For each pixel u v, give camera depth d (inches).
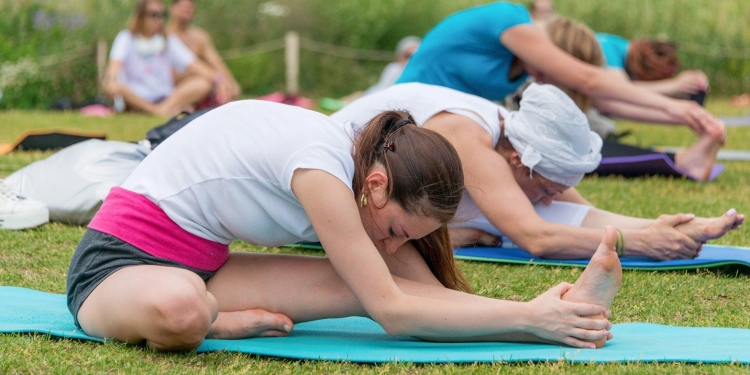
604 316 137.5
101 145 247.4
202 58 629.6
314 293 145.0
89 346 134.9
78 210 231.1
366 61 804.0
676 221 199.5
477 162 194.4
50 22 698.2
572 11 804.0
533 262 204.7
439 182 129.3
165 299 125.3
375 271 131.5
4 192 227.8
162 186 140.5
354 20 797.9
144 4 591.2
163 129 252.8
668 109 293.6
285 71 778.2
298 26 792.9
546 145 192.5
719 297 179.0
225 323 141.8
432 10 806.5
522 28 249.3
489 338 141.3
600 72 255.3
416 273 150.3
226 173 137.9
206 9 775.1
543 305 135.2
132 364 125.7
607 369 124.8
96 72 697.6
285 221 138.8
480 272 199.2
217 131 142.0
